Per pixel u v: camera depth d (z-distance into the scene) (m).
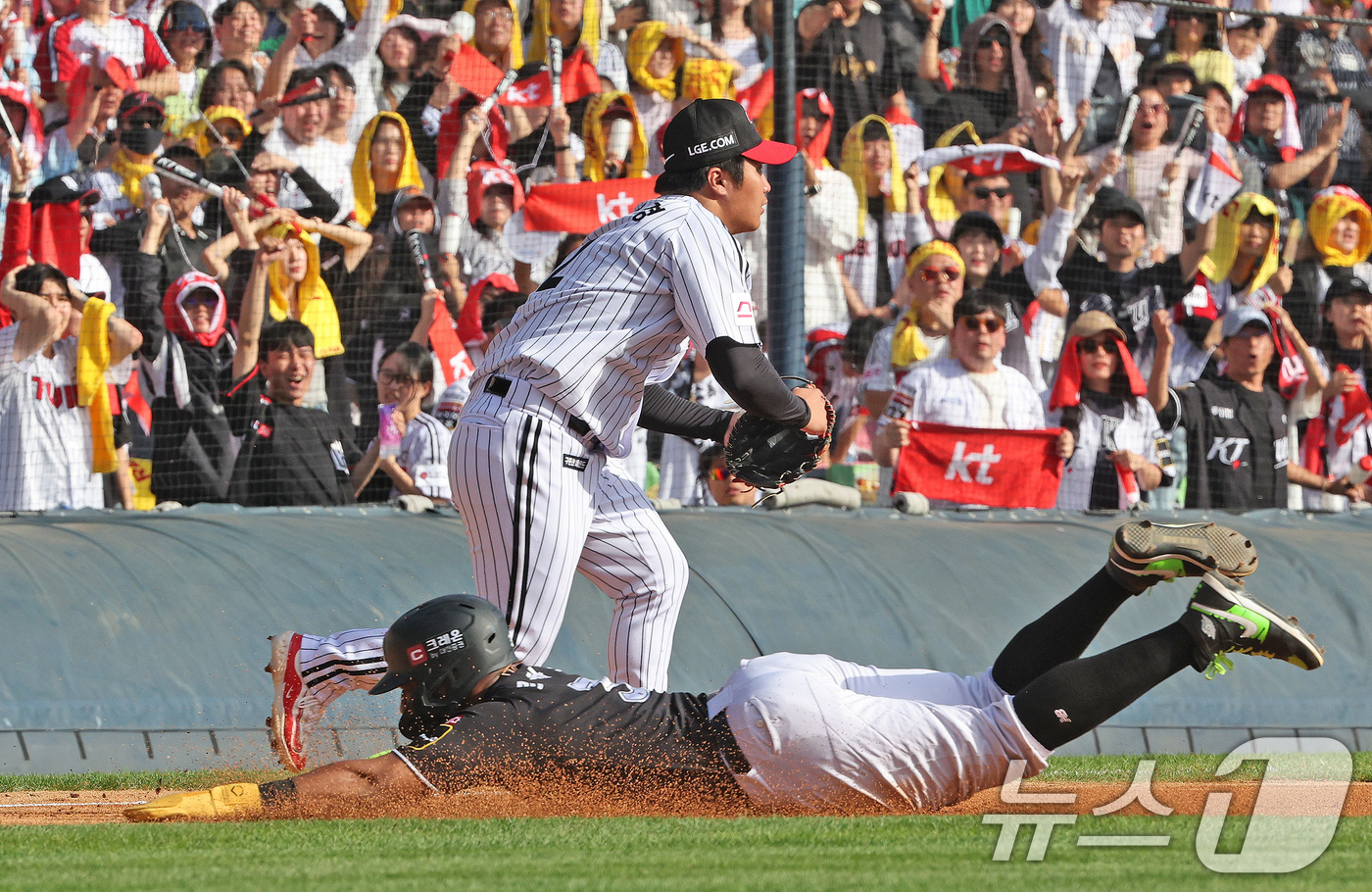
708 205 10.42
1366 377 31.97
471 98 27.53
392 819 8.05
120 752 15.12
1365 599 21.97
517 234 27.38
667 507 23.44
